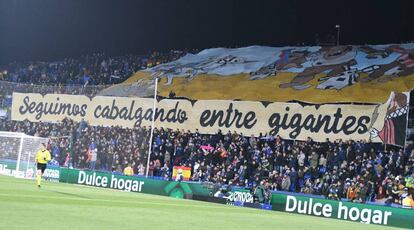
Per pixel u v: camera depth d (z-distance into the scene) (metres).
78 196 19.75
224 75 40.28
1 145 31.36
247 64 41.72
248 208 23.75
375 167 25.92
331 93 34.12
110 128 29.45
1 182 23.70
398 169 25.55
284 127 32.06
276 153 28.78
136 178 28.06
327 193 25.12
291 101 34.44
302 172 26.86
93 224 10.98
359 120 29.95
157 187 27.52
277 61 40.88
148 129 28.64
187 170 28.36
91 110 30.20
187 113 35.44
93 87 30.53
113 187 28.56
